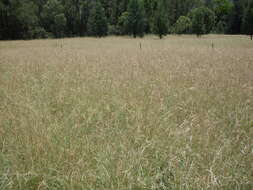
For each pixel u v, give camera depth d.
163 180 2.98
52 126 3.99
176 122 4.38
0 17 44.53
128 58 11.19
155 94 5.59
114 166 3.01
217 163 3.09
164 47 18.20
